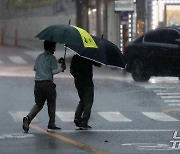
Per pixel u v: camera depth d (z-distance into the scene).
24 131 33.38
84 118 33.94
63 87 53.66
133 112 41.84
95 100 46.88
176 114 41.22
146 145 29.09
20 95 48.84
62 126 35.78
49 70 32.97
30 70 71.12
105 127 35.50
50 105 33.28
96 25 100.94
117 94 50.00
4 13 136.00
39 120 37.97
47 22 124.00
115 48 32.75
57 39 31.86
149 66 58.38
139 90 52.41
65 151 27.41
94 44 32.09
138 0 80.38
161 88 53.66
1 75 63.62
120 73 68.19
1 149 27.95
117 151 27.44
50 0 123.69
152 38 58.38
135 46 59.47
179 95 49.62
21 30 131.00
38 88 32.94
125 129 34.78
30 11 129.12
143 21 80.19
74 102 45.69
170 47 56.44
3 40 116.19
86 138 31.17
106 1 89.38
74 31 31.94
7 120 37.94
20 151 27.41
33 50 104.56
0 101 45.81
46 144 29.33
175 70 56.38
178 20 92.69
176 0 92.75
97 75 65.81
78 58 33.50
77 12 101.00
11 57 91.50
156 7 93.56
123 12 79.88
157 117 39.88
